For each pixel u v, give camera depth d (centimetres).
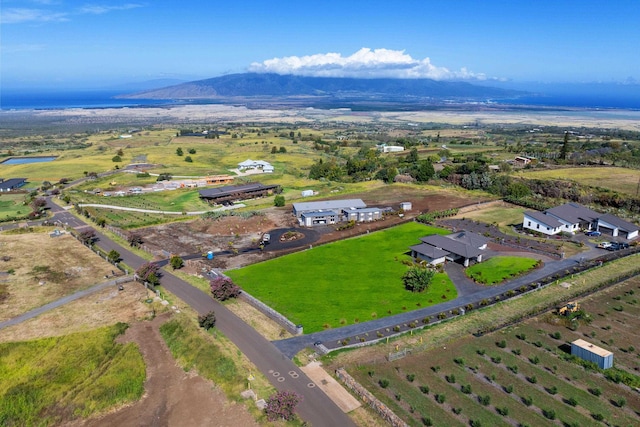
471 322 5759
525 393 4303
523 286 6850
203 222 11012
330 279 7350
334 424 3969
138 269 7706
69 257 8619
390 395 4319
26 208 12862
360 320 5919
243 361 4991
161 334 5725
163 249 9100
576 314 5759
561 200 12438
